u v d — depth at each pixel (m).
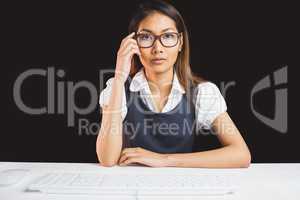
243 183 1.05
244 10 1.60
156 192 0.92
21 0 1.65
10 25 1.66
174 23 1.57
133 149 1.46
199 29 1.60
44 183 0.98
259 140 1.64
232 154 1.42
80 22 1.64
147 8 1.57
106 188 0.95
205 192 0.93
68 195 0.93
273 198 0.90
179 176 1.08
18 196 0.92
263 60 1.61
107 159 1.40
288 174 1.18
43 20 1.65
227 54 1.61
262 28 1.60
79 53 1.65
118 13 1.61
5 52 1.67
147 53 1.57
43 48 1.66
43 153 1.70
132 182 1.00
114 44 1.63
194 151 1.61
